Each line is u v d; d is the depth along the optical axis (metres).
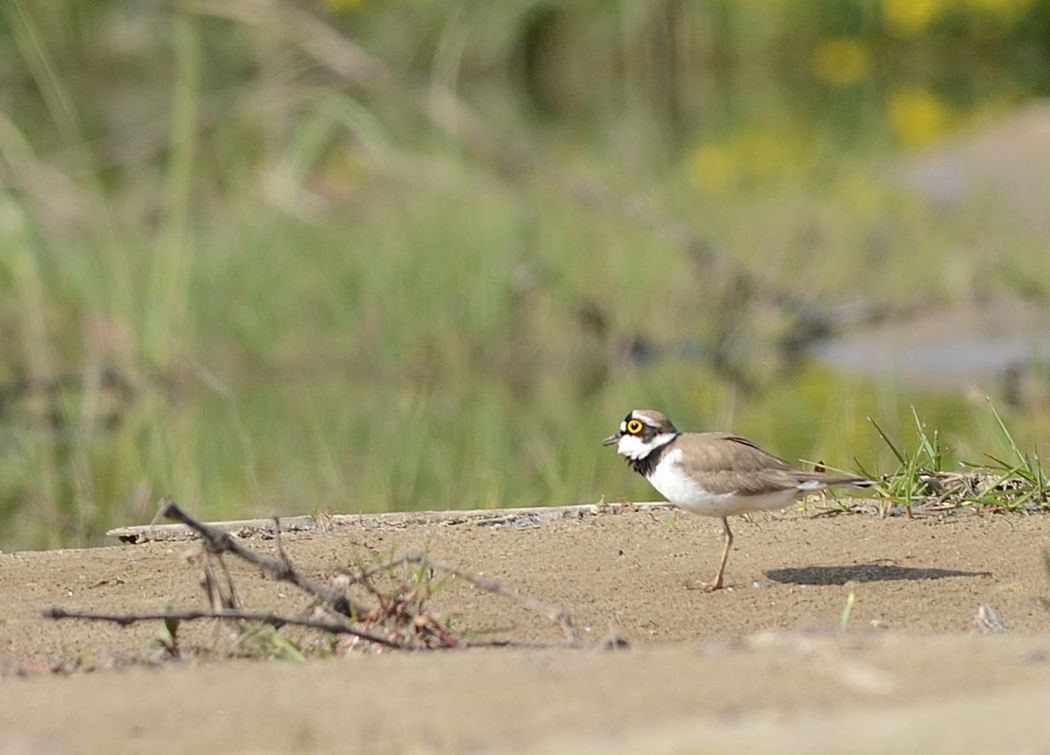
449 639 6.68
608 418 13.93
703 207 21.55
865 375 15.12
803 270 18.84
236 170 22.88
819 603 7.55
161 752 4.71
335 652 6.61
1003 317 16.80
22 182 20.06
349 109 21.98
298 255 18.67
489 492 10.78
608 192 20.38
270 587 7.92
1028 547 8.34
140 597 7.78
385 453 12.66
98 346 16.34
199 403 15.23
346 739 4.75
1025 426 12.00
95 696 5.23
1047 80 34.09
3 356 16.72
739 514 8.73
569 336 16.98
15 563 8.47
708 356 16.83
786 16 37.94
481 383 16.12
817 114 30.98
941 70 37.22
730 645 5.59
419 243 18.70
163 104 30.23
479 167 22.23
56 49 32.53
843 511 9.16
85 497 11.29
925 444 9.70
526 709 4.88
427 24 35.09
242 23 32.16
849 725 4.39
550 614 6.73
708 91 35.34
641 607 7.56
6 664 6.65
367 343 16.91
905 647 5.38
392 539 8.85
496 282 17.52
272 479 11.77
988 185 21.83
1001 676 4.95
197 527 6.85
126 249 18.84
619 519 9.20
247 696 5.16
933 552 8.32
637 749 4.35
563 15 36.75
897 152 25.16
